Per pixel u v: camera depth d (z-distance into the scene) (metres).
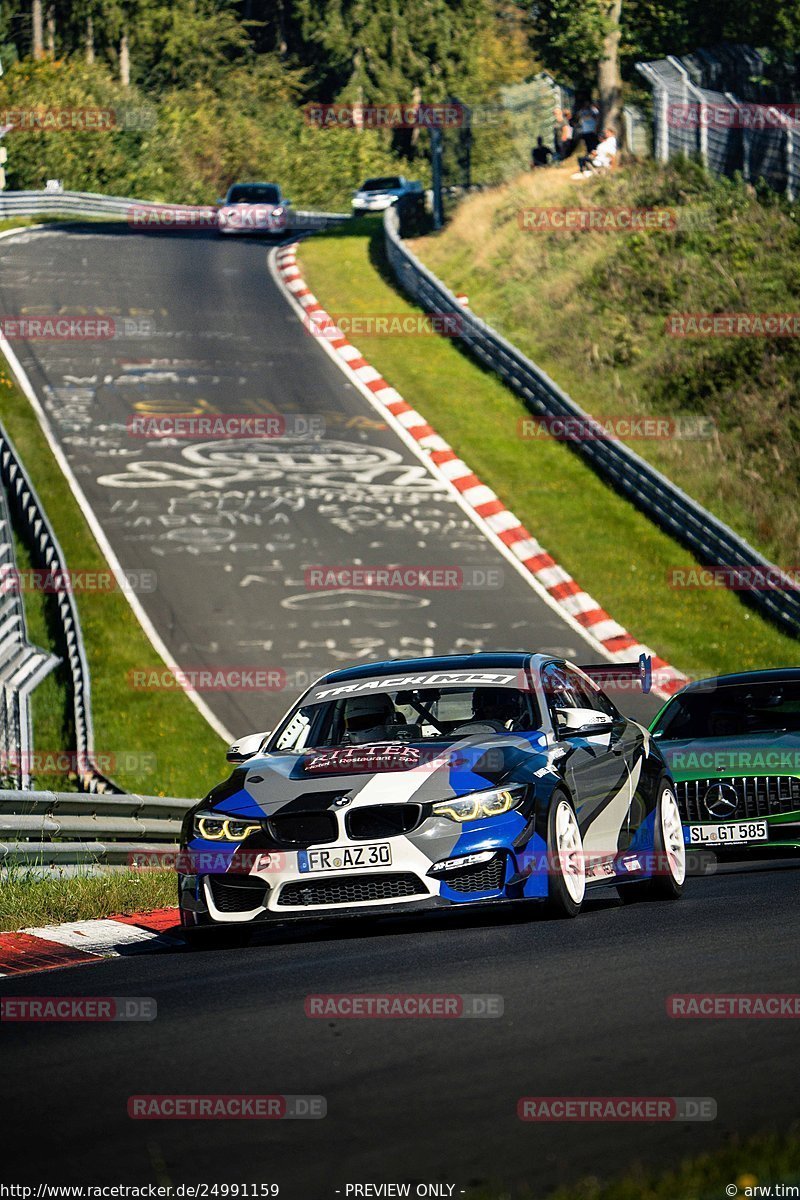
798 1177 12.86
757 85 166.12
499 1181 14.05
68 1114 16.95
